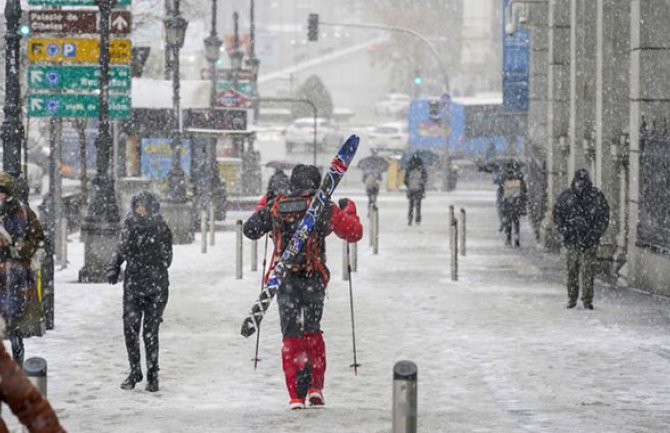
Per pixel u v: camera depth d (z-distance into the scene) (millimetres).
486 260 58406
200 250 63500
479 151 161375
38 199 111500
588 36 60500
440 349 30516
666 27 45375
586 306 39281
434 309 39000
